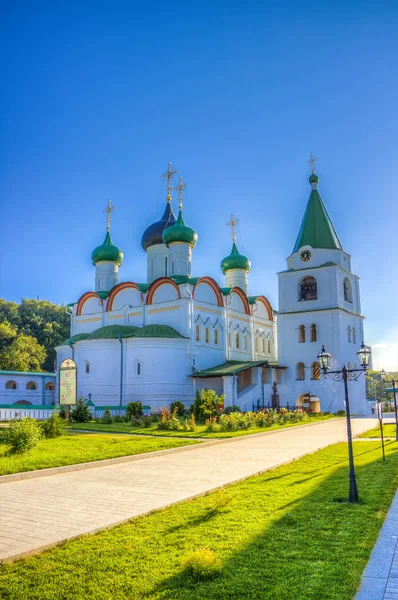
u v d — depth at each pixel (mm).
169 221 55875
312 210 54125
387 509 10102
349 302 53531
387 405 55656
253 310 56875
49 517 9617
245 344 54938
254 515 9414
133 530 8672
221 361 49719
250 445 22391
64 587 6375
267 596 6008
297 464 16328
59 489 12422
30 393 53438
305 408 49031
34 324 87938
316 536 8148
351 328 52594
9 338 75062
